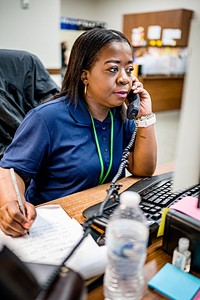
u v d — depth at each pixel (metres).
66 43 6.74
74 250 0.60
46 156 1.03
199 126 0.60
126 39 1.01
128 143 1.19
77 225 0.77
